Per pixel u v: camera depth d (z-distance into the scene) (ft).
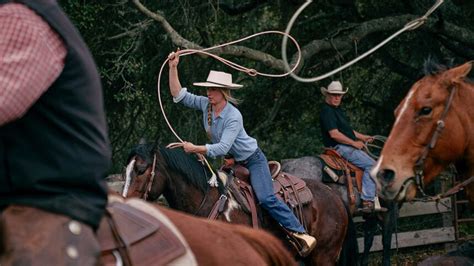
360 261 41.06
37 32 9.32
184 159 28.17
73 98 9.62
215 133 27.91
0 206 9.64
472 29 55.83
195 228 11.40
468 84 23.29
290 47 56.90
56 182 9.66
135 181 27.66
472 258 24.61
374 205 36.47
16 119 9.25
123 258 10.24
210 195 28.09
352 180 36.68
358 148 37.17
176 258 10.59
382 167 22.84
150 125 55.36
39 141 9.52
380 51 55.98
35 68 9.18
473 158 23.22
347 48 51.26
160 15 45.68
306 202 30.89
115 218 10.56
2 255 9.43
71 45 9.63
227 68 55.62
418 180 23.03
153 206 11.40
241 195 28.43
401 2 55.83
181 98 28.50
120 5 48.47
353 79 59.72
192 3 51.83
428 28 51.24
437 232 44.91
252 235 12.32
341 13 55.11
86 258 9.56
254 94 57.52
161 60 53.31
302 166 36.81
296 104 59.16
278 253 12.34
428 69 23.45
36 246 9.39
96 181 9.88
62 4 47.50
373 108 60.90
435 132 22.85
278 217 28.96
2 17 9.28
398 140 22.97
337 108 38.47
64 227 9.57
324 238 31.65
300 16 56.29
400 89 59.41
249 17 56.29
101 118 9.96
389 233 38.52
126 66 48.19
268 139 60.90
